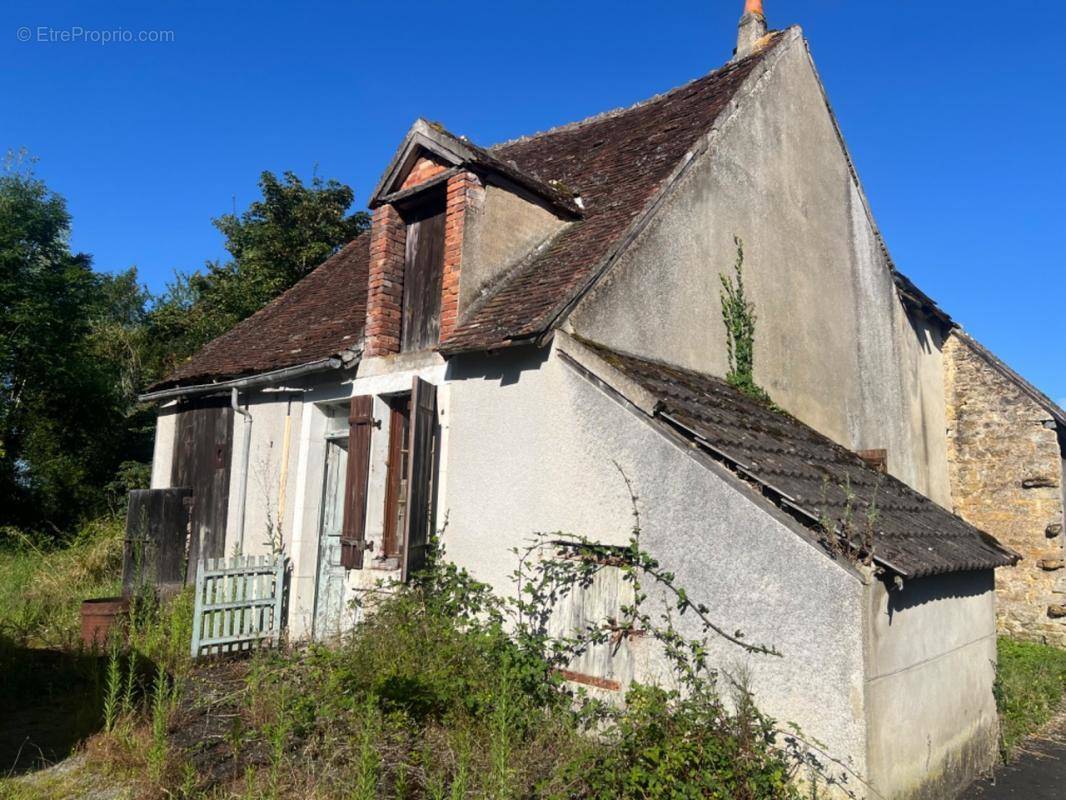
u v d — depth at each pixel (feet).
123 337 75.92
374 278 26.37
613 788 13.93
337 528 28.78
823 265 33.01
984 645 21.09
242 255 75.15
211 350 38.91
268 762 15.93
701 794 13.76
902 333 38.45
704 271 26.03
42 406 62.18
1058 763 21.07
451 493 22.21
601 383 19.10
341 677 18.61
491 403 21.61
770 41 34.19
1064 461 40.42
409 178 26.05
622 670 18.06
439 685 17.99
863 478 22.11
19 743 18.02
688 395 20.71
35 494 60.44
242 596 26.25
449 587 21.34
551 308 20.25
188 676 22.97
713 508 16.78
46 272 61.72
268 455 30.22
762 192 29.76
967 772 19.06
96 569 40.81
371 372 25.89
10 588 35.60
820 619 14.96
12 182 65.87
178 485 35.24
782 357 29.45
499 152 39.83
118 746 16.74
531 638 19.34
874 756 14.39
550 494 19.79
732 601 16.26
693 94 32.53
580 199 27.61
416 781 14.90
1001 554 21.58
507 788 13.44
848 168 36.09
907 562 15.42
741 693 15.60
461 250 23.49
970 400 40.70
